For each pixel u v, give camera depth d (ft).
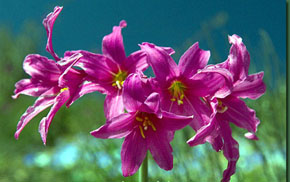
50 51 1.54
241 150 2.46
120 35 1.54
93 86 1.51
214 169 2.13
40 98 1.57
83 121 4.03
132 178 2.23
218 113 1.55
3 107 5.00
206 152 2.16
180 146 2.22
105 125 1.43
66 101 1.52
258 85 1.55
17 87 1.55
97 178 2.43
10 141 4.36
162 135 1.48
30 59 1.54
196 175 2.15
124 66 1.54
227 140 1.53
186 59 1.51
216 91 1.50
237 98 1.57
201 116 1.51
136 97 1.42
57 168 3.16
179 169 2.08
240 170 2.13
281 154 2.23
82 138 2.63
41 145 4.55
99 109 3.96
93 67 1.51
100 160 2.35
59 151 3.40
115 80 1.53
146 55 1.54
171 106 1.50
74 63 1.46
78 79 1.52
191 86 1.51
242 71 1.50
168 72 1.49
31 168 3.49
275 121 2.27
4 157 3.87
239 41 1.51
